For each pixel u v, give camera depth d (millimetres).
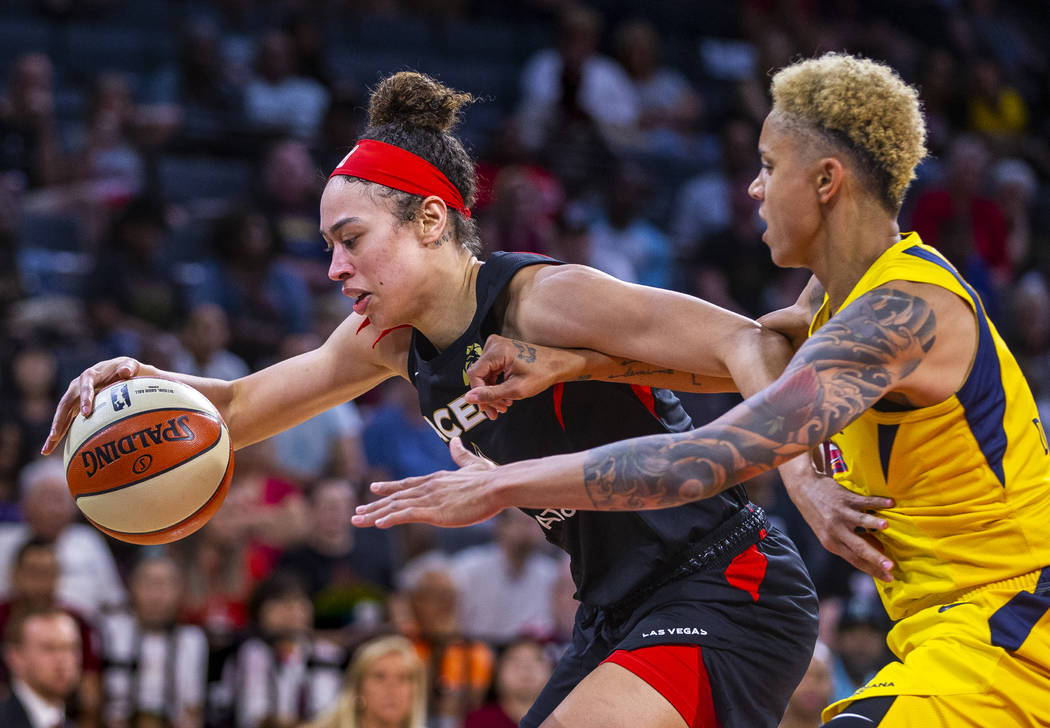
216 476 4957
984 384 4234
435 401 4941
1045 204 20859
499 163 16859
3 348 12359
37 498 10164
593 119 18562
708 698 4742
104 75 17094
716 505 4957
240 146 16719
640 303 4586
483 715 9312
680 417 5109
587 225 15750
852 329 4055
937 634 4340
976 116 21453
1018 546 4277
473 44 20844
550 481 4023
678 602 4871
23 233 14727
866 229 4305
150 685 9305
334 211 4723
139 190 15219
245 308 13977
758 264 16750
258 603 9781
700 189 18234
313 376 5340
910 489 4352
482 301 4777
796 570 5078
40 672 8375
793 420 3949
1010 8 25531
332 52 19656
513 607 11078
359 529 11375
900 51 21984
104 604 9828
